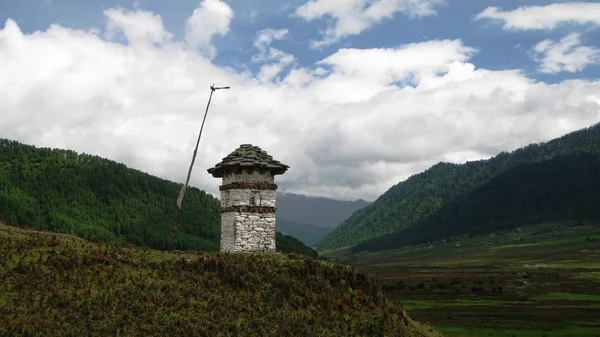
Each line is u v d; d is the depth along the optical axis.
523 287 116.44
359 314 32.06
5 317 23.27
